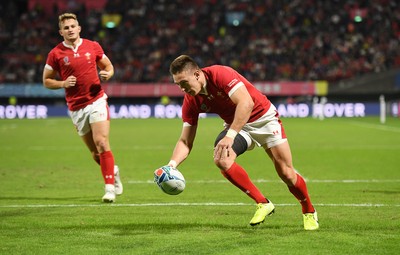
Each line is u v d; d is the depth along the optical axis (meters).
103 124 34.59
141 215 29.88
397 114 143.38
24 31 182.25
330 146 71.06
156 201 34.38
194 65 24.33
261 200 26.78
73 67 34.28
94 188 39.88
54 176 46.12
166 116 157.50
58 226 27.12
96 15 189.50
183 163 54.75
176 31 185.12
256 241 23.92
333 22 185.62
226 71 24.77
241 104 24.28
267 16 188.75
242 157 59.84
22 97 160.12
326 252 22.12
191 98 25.88
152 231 26.02
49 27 183.75
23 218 29.11
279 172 26.22
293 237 24.59
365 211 30.55
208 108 25.89
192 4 195.62
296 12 188.88
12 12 188.12
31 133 95.56
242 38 181.62
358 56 173.12
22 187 40.38
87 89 34.53
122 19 189.38
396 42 176.38
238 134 26.03
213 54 176.12
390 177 44.53
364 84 161.75
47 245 23.47
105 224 27.58
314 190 38.28
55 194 37.31
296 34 182.50
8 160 57.53
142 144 75.88
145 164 54.44
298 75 168.62
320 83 161.38
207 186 40.38
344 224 27.20
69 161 56.66
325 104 153.12
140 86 162.88
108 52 177.12
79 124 35.03
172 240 24.20
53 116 158.38
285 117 150.25
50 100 160.12
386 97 155.25
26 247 23.16
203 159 58.12
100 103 34.72
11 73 168.62
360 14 187.62
